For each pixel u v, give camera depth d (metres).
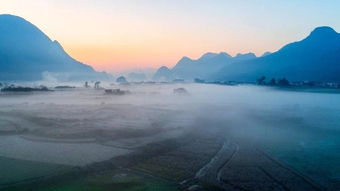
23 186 47.25
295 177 55.91
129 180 52.06
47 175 51.84
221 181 53.47
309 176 56.59
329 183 53.28
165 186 49.97
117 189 47.91
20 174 52.22
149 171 57.50
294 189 50.53
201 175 56.03
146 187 49.19
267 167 61.38
